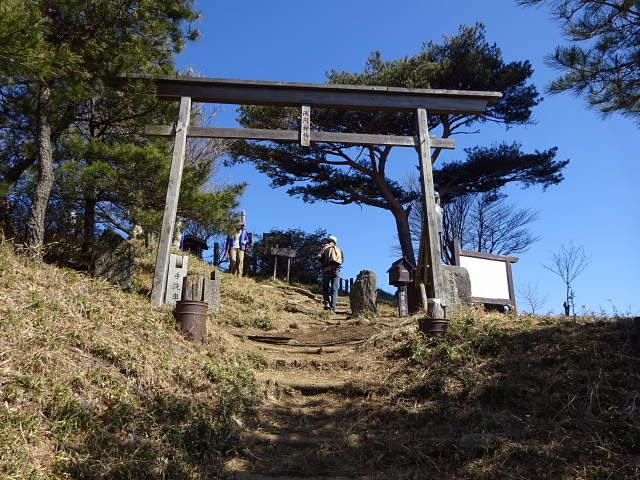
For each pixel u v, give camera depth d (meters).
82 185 8.48
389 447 4.21
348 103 7.82
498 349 5.64
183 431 3.97
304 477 3.80
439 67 17.89
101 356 4.49
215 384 4.94
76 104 9.02
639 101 8.35
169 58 9.12
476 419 4.46
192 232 22.67
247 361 6.01
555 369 5.03
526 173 19.91
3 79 6.64
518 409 4.62
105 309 5.37
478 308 7.61
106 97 9.10
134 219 9.78
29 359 3.93
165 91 7.63
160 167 8.95
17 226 8.57
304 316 11.61
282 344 7.88
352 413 5.02
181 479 3.49
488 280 10.82
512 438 4.07
